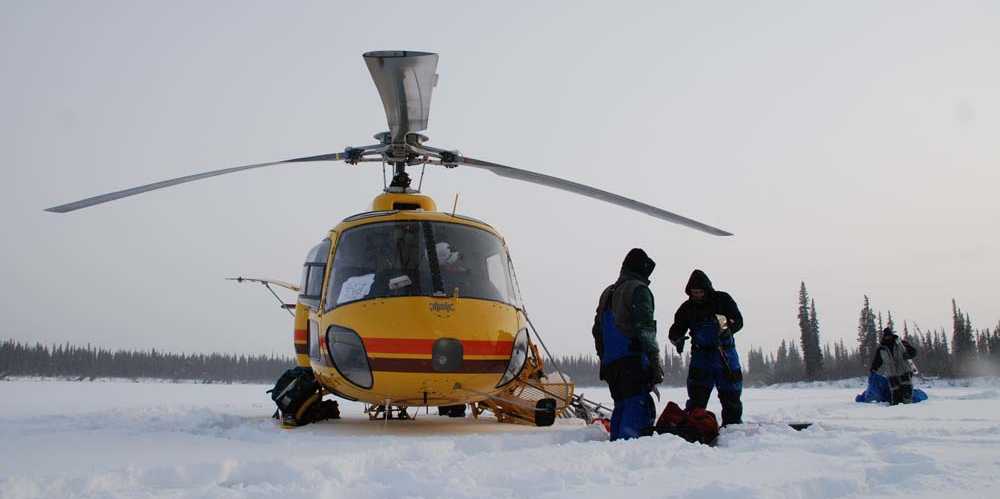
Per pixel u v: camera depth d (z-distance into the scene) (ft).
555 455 13.58
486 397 20.90
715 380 20.49
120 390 86.63
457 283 20.54
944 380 139.64
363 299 20.21
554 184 25.32
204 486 11.34
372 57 18.83
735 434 17.37
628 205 25.12
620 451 13.76
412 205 23.77
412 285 20.11
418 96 20.75
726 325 20.43
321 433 19.89
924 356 184.34
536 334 23.31
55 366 299.58
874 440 15.67
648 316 18.17
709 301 20.74
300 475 12.01
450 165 25.34
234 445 16.97
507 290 21.80
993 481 10.55
